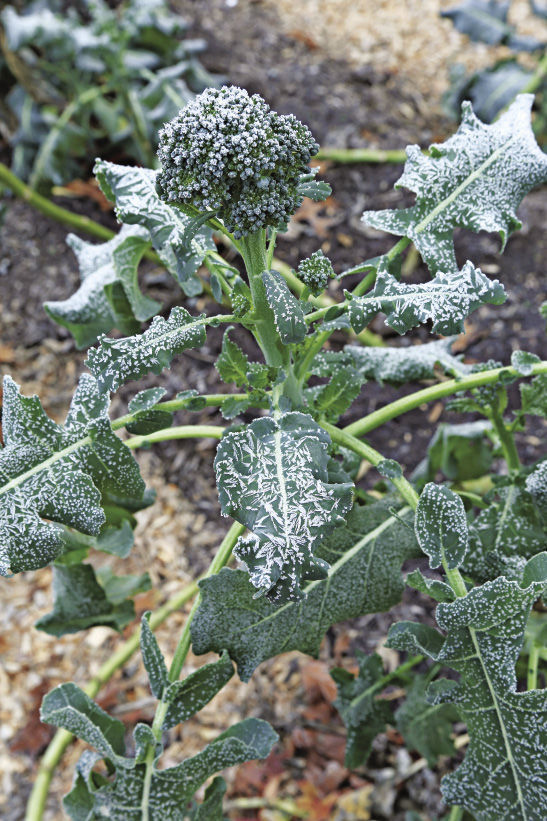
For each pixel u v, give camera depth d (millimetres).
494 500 1142
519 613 925
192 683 1004
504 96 2068
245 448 900
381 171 2127
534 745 942
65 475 979
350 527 1062
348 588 1055
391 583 1066
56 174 2031
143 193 1003
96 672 1537
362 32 2473
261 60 2361
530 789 948
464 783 963
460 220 1016
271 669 1514
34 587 1638
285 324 897
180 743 1448
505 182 1026
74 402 999
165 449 1772
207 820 1052
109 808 997
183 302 1902
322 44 2432
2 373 1869
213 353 1850
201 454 1755
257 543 867
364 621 1547
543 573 951
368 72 2346
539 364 1003
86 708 1024
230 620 1013
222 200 884
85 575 1123
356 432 1022
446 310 915
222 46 2381
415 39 2463
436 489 936
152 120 2021
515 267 1919
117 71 1983
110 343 923
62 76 2041
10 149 2186
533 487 1024
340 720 1437
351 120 2234
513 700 944
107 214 2096
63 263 2014
